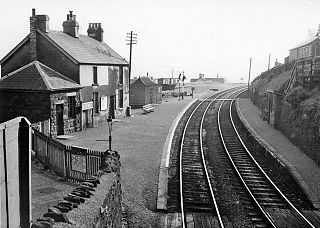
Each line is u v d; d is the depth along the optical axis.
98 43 36.34
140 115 37.94
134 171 17.08
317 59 25.34
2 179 4.18
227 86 83.38
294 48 57.75
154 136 26.09
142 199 13.64
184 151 22.73
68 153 13.84
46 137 15.52
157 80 68.94
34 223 5.62
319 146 17.94
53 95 24.25
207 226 11.55
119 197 11.20
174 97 59.41
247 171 18.31
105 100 32.31
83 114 28.61
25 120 4.86
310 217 12.54
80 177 13.52
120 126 30.45
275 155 19.28
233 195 14.73
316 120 18.95
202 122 34.25
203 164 19.36
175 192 14.91
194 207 13.20
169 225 11.62
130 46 40.78
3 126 4.15
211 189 14.72
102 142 23.62
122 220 11.67
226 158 21.17
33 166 15.68
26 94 24.22
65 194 11.89
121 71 36.03
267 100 31.92
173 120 34.31
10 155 4.42
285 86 30.05
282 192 15.42
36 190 12.27
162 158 19.61
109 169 10.75
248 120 32.47
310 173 16.55
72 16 31.98
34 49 27.56
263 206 13.59
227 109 42.66
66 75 27.56
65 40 29.34
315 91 22.98
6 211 4.32
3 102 24.70
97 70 30.45
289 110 24.48
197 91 70.19
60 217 6.21
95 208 7.10
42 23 27.39
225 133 29.20
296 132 22.28
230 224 11.81
